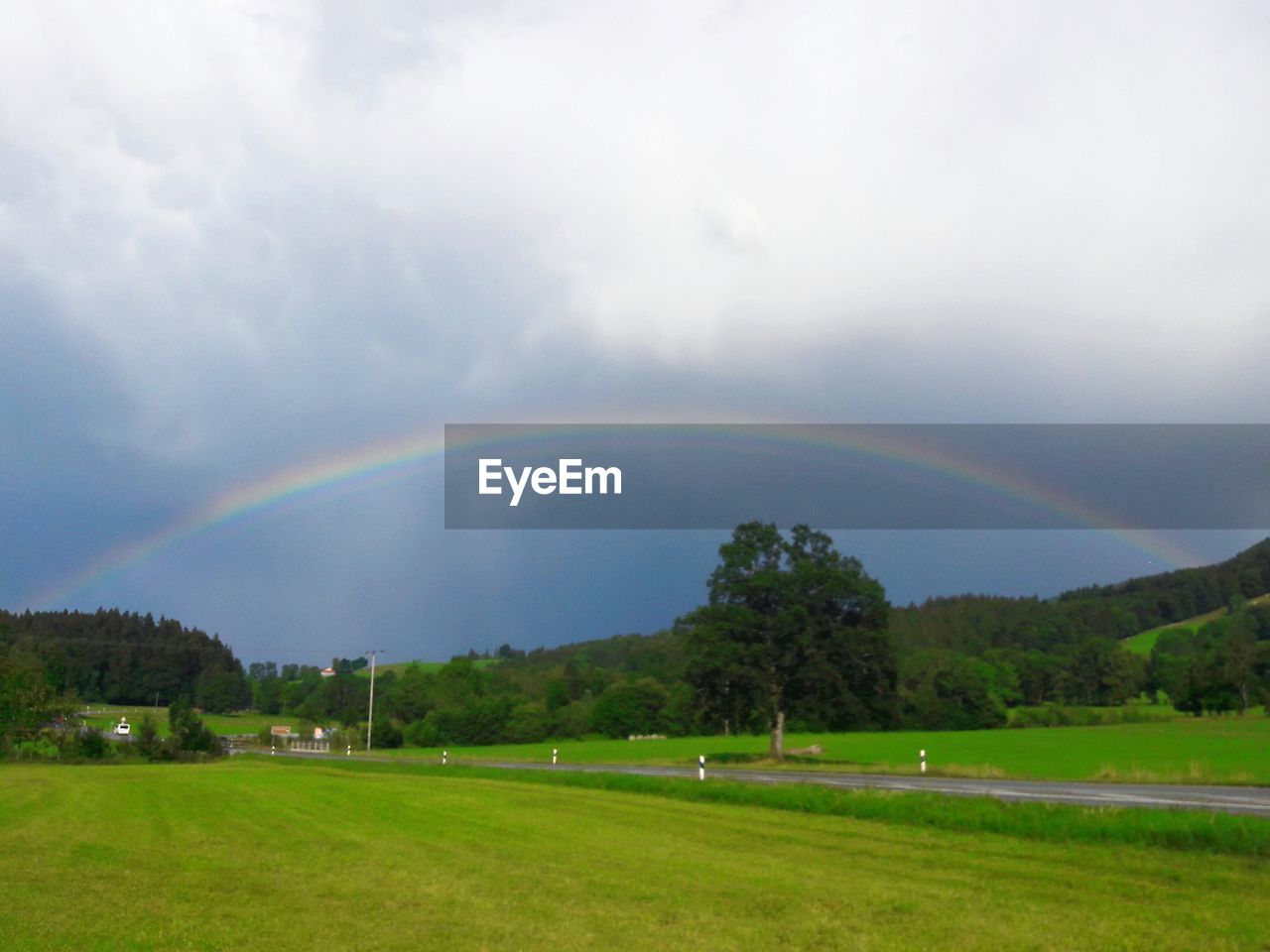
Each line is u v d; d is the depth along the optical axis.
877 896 15.24
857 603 74.81
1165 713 138.12
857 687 74.06
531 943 12.33
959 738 97.56
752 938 12.58
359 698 163.38
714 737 136.50
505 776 49.88
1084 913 13.88
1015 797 29.83
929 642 173.00
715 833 23.56
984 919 13.54
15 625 161.12
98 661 151.38
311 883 16.70
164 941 12.45
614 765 67.69
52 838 22.91
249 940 12.48
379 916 13.91
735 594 75.88
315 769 61.62
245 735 140.50
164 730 100.94
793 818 26.77
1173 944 12.12
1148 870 17.22
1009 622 178.12
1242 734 95.38
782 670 74.00
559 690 153.38
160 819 27.14
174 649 158.50
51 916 13.94
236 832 24.05
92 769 63.75
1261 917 13.57
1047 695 153.12
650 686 142.75
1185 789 34.34
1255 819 20.25
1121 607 197.62
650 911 14.25
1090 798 29.45
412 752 109.44
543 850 20.73
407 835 23.38
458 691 160.00
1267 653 131.50
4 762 88.25
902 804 26.14
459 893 15.63
